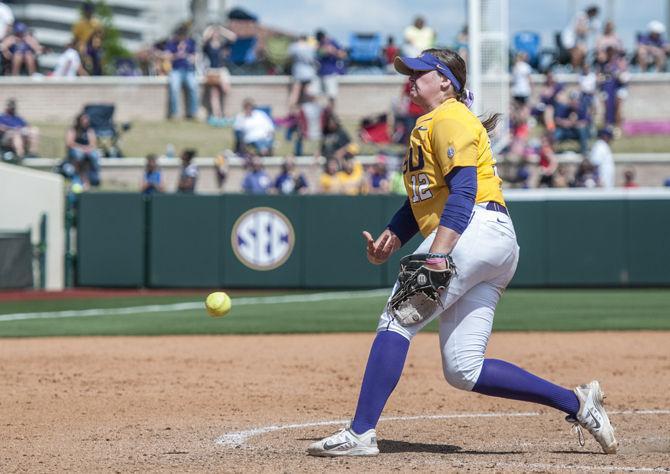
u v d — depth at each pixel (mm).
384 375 17531
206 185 86812
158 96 100750
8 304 58688
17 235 67688
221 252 68938
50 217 69750
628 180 77812
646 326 46406
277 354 36625
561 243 68938
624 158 89062
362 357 35875
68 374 31000
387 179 76375
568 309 55094
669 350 37719
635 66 106062
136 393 27234
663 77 101875
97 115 87125
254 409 24609
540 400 17984
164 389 28016
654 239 68625
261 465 17047
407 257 17391
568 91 98500
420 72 17812
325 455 17797
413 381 29766
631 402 25875
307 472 16281
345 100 100875
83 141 79375
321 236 68938
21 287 68000
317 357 35844
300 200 68875
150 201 68875
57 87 99500
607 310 54406
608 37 97625
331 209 68750
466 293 17609
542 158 78000
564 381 29922
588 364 33781
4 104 98750
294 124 93125
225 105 100438
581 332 44281
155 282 68750
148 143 93062
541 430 21672
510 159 79500
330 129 75125
